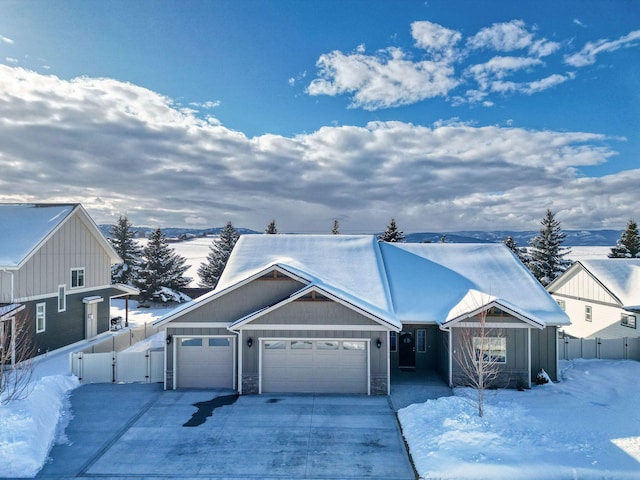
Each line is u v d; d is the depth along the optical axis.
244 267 20.25
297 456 10.86
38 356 20.28
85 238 24.67
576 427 11.99
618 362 19.42
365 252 21.47
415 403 14.42
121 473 10.07
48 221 21.77
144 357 16.94
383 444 11.51
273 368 15.79
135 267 41.97
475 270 20.66
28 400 12.70
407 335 18.77
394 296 18.81
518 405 13.91
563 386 16.17
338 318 15.64
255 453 11.02
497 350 16.27
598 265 25.31
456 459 10.10
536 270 43.62
